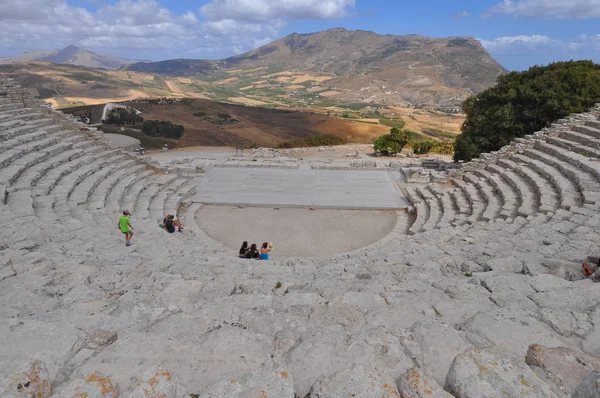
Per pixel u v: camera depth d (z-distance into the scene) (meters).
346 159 38.75
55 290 7.18
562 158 20.84
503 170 23.12
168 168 29.48
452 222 18.48
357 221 22.25
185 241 16.06
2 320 4.92
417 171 28.83
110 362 4.21
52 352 4.37
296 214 23.23
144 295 7.20
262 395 3.44
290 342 5.01
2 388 3.29
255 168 32.75
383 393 3.45
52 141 22.86
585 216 13.39
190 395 3.68
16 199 14.84
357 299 7.04
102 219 16.17
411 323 5.85
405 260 11.27
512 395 3.38
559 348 4.26
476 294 6.98
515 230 13.88
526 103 30.05
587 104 27.56
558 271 8.41
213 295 7.46
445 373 4.23
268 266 11.27
